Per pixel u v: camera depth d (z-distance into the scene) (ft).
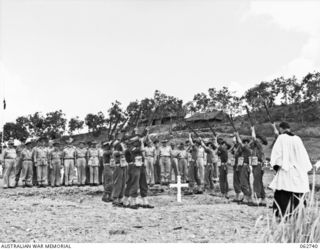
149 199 49.60
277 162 27.32
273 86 269.03
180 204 44.32
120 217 31.37
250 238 22.80
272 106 265.95
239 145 43.24
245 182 41.70
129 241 22.99
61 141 75.56
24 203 40.57
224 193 49.67
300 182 26.91
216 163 67.72
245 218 30.60
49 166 66.33
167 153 70.18
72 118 350.64
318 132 189.88
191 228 26.71
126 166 39.96
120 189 39.63
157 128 199.62
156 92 232.73
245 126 214.69
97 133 255.70
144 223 28.78
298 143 27.63
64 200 46.73
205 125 226.58
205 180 57.36
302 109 239.50
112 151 44.14
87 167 67.72
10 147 63.87
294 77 260.62
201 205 41.09
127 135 41.01
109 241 23.00
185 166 70.38
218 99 286.87
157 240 23.09
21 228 27.04
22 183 69.26
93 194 54.95
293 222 17.74
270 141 163.94
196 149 57.11
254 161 40.50
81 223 28.81
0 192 56.39
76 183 69.05
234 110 272.72
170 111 241.55
